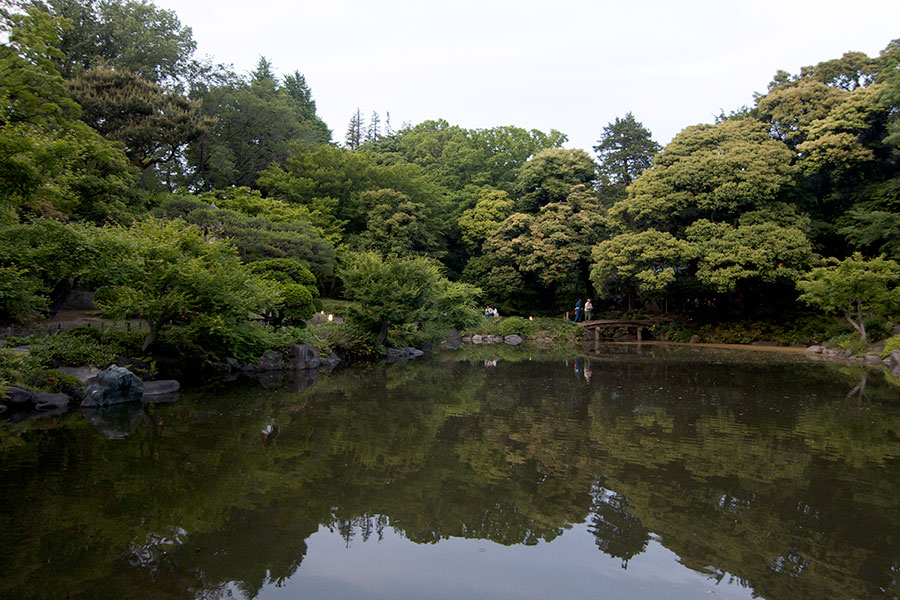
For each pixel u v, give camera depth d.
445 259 40.09
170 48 29.62
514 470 6.38
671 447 7.38
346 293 19.08
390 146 56.53
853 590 3.75
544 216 33.78
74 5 25.67
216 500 5.30
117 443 7.13
